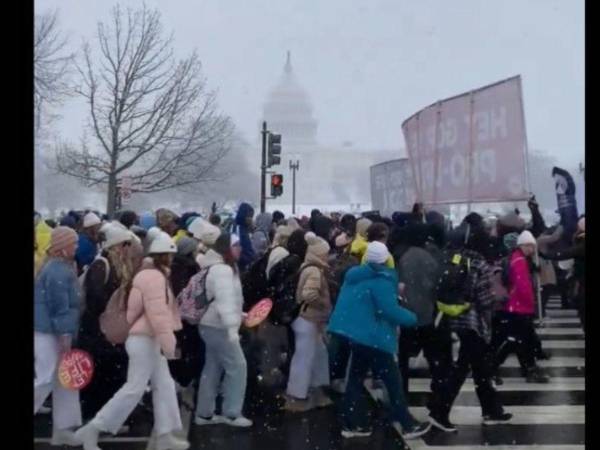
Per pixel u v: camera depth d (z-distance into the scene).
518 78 9.95
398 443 7.62
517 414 8.64
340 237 10.54
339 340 8.75
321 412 8.72
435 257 8.48
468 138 11.02
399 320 7.53
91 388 7.91
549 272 15.10
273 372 9.10
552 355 11.92
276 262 8.70
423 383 10.21
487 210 16.31
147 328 7.06
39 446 7.38
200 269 8.21
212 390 8.17
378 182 19.22
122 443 7.62
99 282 7.59
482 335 8.02
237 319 7.90
